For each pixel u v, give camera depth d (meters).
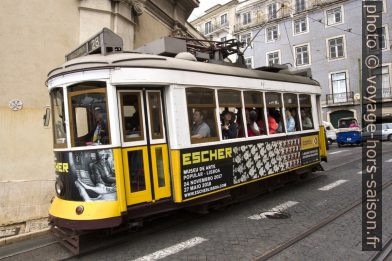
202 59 7.95
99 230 5.99
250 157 7.41
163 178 5.87
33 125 8.10
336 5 33.81
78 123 5.48
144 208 5.62
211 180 6.44
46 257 5.30
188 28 15.19
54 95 5.87
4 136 7.71
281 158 8.42
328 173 11.48
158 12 12.21
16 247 5.90
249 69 8.02
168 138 5.96
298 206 7.48
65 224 5.25
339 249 4.96
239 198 7.69
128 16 10.05
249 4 40.66
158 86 5.89
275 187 8.90
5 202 7.37
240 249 5.14
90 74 5.43
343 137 22.98
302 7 36.00
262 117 7.97
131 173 5.49
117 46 6.11
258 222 6.45
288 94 8.98
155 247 5.40
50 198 7.96
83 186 5.31
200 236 5.81
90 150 5.35
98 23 9.23
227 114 7.03
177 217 6.98
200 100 6.41
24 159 7.93
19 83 7.98
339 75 34.00
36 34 8.30
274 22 37.94
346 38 33.44
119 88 5.50
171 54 7.17
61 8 8.76
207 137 6.47
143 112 5.72
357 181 9.84
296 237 5.49
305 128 9.67
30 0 8.26
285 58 37.41
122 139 5.43
